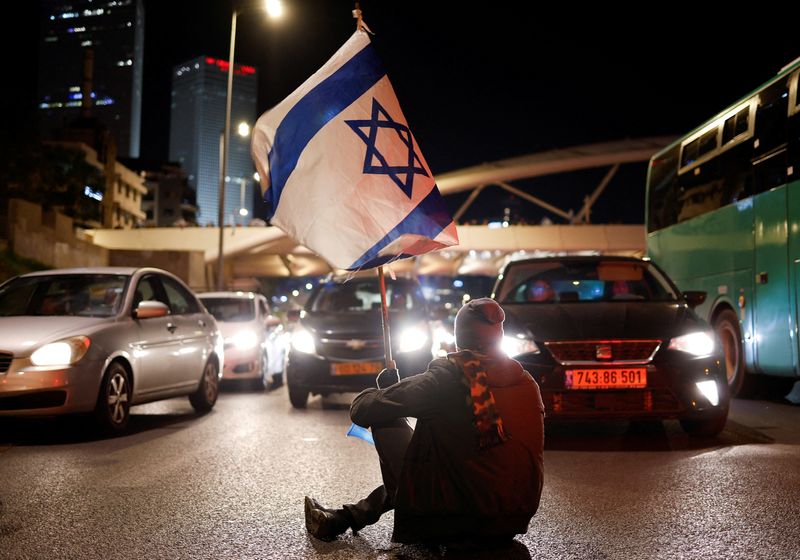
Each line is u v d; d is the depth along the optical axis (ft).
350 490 17.53
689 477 18.42
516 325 24.02
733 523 14.25
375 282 38.29
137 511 15.57
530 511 12.13
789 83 32.78
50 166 161.89
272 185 14.03
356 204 13.65
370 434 13.07
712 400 23.17
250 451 22.84
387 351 13.58
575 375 22.70
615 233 223.51
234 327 44.11
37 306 28.53
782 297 33.27
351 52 14.24
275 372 49.32
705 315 41.19
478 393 11.66
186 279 156.46
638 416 22.72
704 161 41.55
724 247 38.81
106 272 29.91
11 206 109.40
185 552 12.75
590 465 20.17
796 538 13.24
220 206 107.86
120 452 22.80
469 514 11.94
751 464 19.89
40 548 12.95
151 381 28.76
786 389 40.88
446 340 29.63
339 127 13.88
